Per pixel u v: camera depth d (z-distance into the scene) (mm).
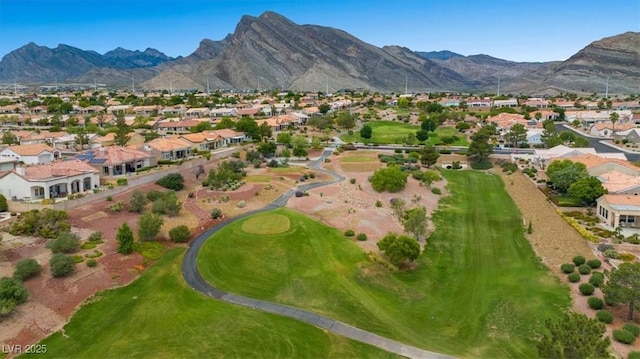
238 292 53281
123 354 40781
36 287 50688
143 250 63094
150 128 172875
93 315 47531
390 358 40812
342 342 43125
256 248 65188
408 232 72000
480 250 66500
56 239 59844
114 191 84625
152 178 96500
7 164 97688
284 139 147500
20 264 52250
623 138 155875
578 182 81250
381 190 95000
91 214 74062
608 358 33562
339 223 76562
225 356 40594
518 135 151000
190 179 104562
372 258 61750
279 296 52312
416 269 59938
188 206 85188
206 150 132625
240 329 44969
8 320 44625
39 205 72688
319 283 55188
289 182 104188
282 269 59031
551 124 160750
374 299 51906
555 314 47688
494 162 126375
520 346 42719
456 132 179000
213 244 66938
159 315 47625
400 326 46312
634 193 77688
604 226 71250
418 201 89812
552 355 33500
